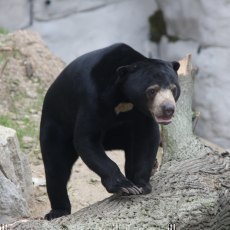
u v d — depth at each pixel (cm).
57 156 1045
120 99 952
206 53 2312
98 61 959
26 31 1820
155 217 843
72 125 1015
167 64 957
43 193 1226
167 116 910
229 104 2261
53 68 1734
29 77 1680
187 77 1245
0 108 1557
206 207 881
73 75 984
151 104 924
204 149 1098
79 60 999
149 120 962
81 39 2466
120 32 2503
